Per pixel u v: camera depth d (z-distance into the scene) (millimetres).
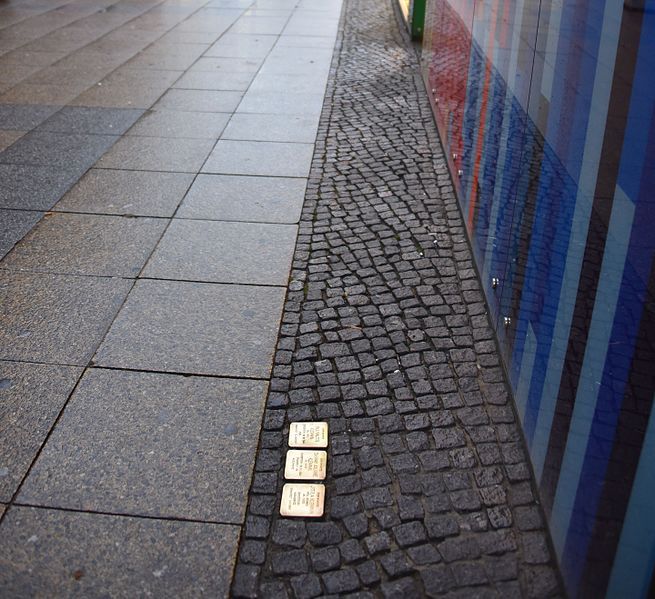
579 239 1377
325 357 1989
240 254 2535
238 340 2068
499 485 1562
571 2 1479
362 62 5070
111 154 3404
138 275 2391
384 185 3092
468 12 2924
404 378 1896
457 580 1352
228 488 1572
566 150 1487
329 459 1645
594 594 1208
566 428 1383
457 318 2143
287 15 6730
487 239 2260
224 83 4562
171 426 1745
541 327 1592
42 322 2131
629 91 1172
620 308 1164
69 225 2721
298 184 3119
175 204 2910
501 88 2186
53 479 1591
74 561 1402
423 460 1634
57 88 4387
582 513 1272
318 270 2432
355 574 1369
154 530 1470
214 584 1359
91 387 1869
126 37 5738
